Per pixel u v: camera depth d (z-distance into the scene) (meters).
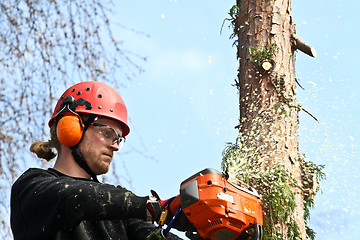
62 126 3.50
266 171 5.05
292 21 5.82
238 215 3.09
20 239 3.25
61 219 3.03
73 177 3.50
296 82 5.80
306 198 5.32
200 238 3.24
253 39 5.63
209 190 3.07
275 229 4.85
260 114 5.36
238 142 5.25
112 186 3.13
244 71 5.61
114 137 3.66
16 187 3.36
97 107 3.65
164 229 3.12
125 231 3.58
